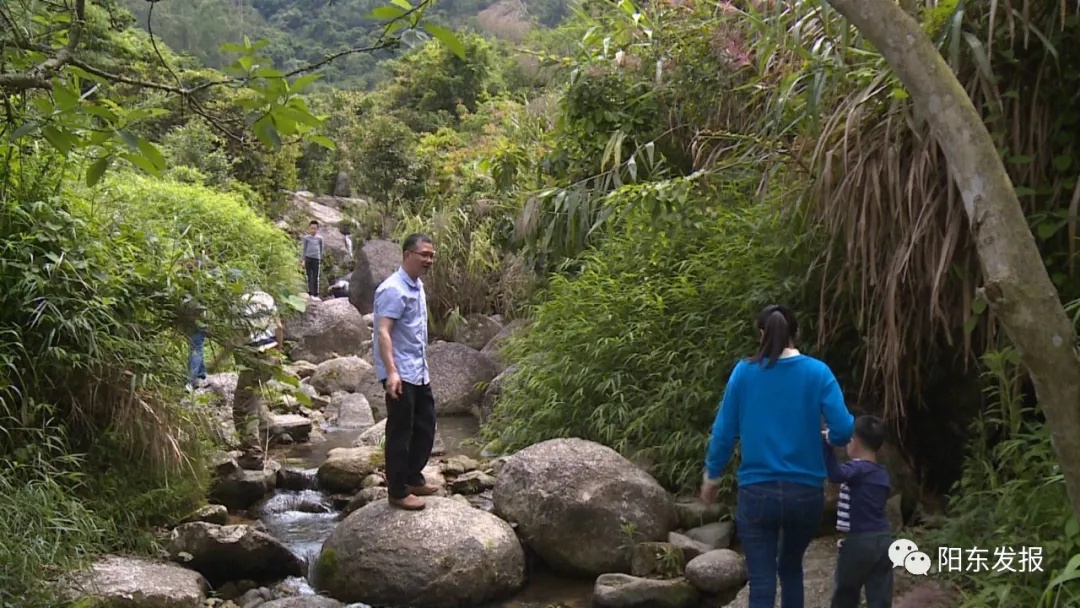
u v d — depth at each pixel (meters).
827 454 2.97
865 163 3.72
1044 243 3.50
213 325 4.52
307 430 6.58
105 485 4.11
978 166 1.77
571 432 5.36
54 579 3.34
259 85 2.46
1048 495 3.06
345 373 8.33
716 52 5.99
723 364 4.75
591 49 6.93
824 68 3.79
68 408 4.13
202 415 4.69
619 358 5.36
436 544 3.86
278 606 3.66
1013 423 3.32
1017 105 3.41
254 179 15.06
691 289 5.05
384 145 15.34
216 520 4.49
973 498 3.62
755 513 2.88
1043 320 1.68
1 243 3.95
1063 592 2.76
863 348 4.46
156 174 2.73
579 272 6.41
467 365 7.80
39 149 4.28
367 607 3.75
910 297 3.87
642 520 4.14
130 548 3.99
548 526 4.12
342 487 5.25
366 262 12.05
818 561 3.69
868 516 3.00
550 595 3.96
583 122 6.62
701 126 6.36
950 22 3.20
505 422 6.10
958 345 4.07
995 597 2.95
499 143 8.92
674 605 3.66
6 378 3.84
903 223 3.60
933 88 1.84
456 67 18.39
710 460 3.02
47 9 3.18
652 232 4.93
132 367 4.23
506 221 8.27
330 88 23.58
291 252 11.49
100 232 4.36
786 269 4.68
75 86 2.96
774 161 4.69
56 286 3.97
